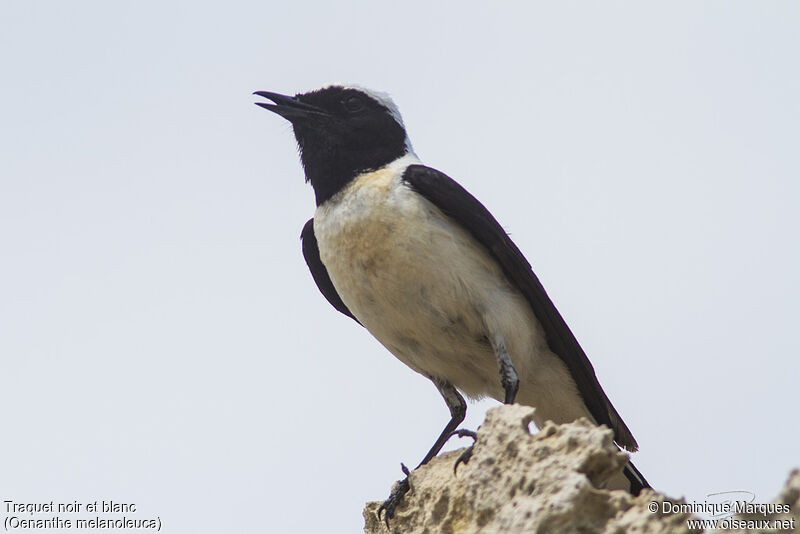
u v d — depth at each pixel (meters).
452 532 9.30
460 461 10.27
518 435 8.83
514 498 8.45
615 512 7.98
